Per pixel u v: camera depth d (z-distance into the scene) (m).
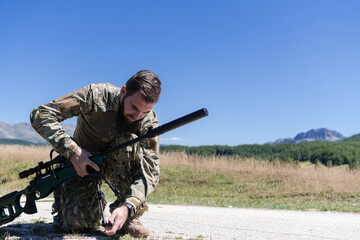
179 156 14.52
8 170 12.23
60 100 2.79
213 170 13.21
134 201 2.73
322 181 11.48
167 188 11.60
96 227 3.27
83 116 2.97
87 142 3.09
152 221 4.43
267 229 4.24
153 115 3.14
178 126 2.55
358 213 6.93
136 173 3.01
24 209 3.06
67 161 3.07
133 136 3.01
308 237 3.78
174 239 3.26
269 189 11.23
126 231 3.16
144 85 2.60
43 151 14.73
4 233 3.10
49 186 3.00
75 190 3.12
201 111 2.42
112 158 3.06
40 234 3.11
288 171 12.80
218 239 3.42
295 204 8.61
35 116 2.75
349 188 10.62
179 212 5.95
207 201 8.95
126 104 2.74
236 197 10.62
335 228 4.57
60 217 3.29
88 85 2.89
